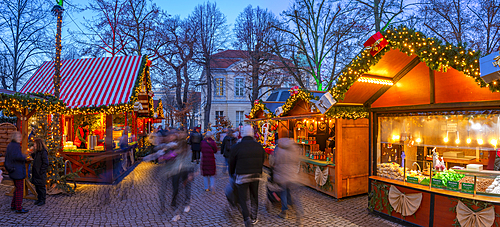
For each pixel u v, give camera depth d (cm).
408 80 565
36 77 1209
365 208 650
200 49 2452
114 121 1271
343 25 1923
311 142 878
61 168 769
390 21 1820
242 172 509
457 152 531
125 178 993
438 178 500
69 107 940
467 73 416
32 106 761
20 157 583
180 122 2480
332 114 704
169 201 698
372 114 650
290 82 2403
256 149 521
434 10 1744
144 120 1639
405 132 607
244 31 2338
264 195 768
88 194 768
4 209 613
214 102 3412
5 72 2239
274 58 2241
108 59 1213
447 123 540
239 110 3444
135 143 1341
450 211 471
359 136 747
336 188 714
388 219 575
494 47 1694
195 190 820
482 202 432
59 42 918
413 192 528
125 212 613
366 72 577
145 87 1359
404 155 605
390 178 593
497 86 377
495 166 478
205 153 802
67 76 1156
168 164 627
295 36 2084
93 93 1045
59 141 778
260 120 1299
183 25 2395
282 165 580
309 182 841
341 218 584
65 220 557
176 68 2417
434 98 520
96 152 927
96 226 529
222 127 2356
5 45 2222
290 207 631
